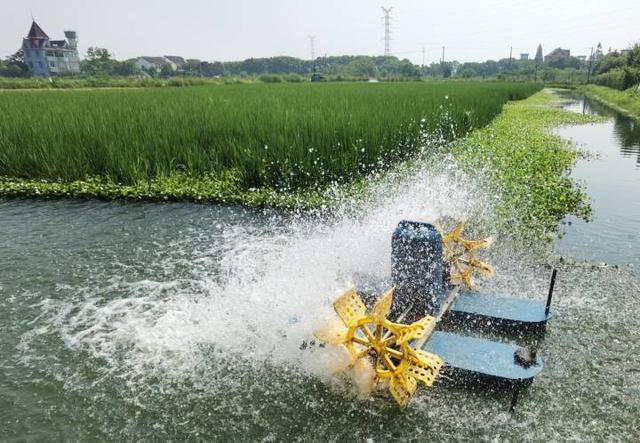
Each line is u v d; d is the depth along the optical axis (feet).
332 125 46.09
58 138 45.75
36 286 23.91
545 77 355.36
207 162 42.42
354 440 14.25
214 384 16.69
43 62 346.13
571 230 31.17
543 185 37.45
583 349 18.19
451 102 76.43
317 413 15.29
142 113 55.77
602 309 20.92
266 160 40.24
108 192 38.81
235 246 28.48
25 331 20.08
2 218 34.17
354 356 15.71
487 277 23.85
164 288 23.49
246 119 50.31
